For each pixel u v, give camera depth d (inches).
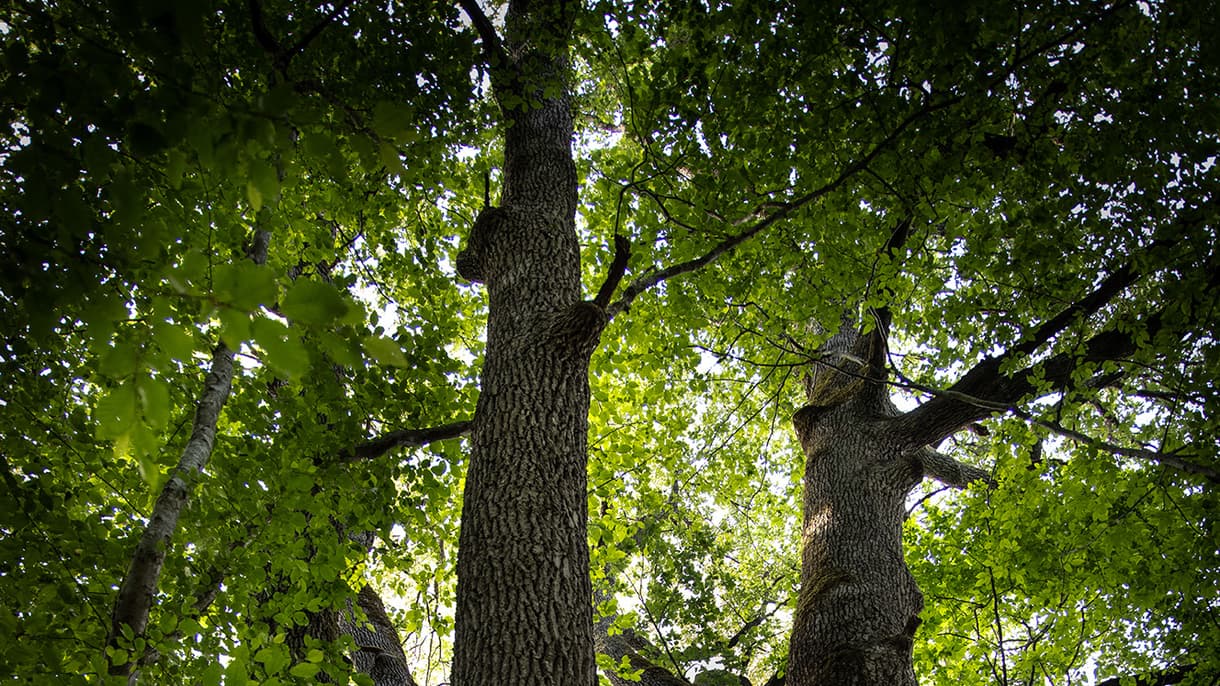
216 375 147.2
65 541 120.6
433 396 199.5
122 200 54.3
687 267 177.9
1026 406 205.6
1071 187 172.7
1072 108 168.4
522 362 151.5
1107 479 202.2
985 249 194.2
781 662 330.6
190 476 128.0
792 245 235.0
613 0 181.8
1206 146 144.1
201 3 46.6
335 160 54.3
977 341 203.6
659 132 199.2
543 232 178.1
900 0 152.5
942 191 187.3
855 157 193.0
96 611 120.1
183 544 143.0
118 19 49.3
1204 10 135.3
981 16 143.8
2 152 78.0
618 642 267.3
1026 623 247.4
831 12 161.5
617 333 256.8
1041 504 227.0
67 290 59.9
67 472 142.5
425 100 180.2
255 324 46.0
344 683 132.2
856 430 250.5
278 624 165.3
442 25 179.6
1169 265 164.2
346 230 231.1
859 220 218.7
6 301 97.0
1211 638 222.7
